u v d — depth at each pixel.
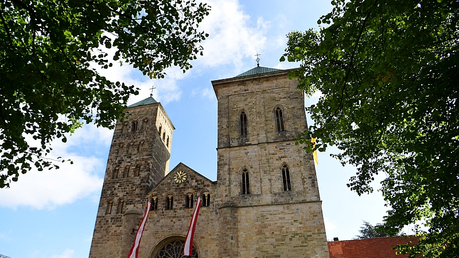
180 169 48.84
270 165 45.88
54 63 15.08
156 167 54.50
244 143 48.81
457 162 14.12
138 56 20.38
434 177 14.62
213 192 45.50
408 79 16.33
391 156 27.52
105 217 47.44
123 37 17.58
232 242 40.09
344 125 20.48
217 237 41.56
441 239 22.44
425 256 25.30
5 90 13.87
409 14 14.66
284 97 52.03
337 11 16.45
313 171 44.00
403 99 17.72
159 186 48.16
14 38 17.31
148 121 57.66
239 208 43.03
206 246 41.16
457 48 14.39
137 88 20.14
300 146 46.41
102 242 45.09
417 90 15.33
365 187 26.31
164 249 43.16
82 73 16.45
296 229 40.09
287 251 38.94
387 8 14.32
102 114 19.86
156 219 45.00
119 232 45.62
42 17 14.98
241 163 47.06
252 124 50.47
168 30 19.89
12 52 14.07
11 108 15.23
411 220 25.69
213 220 43.06
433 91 14.08
